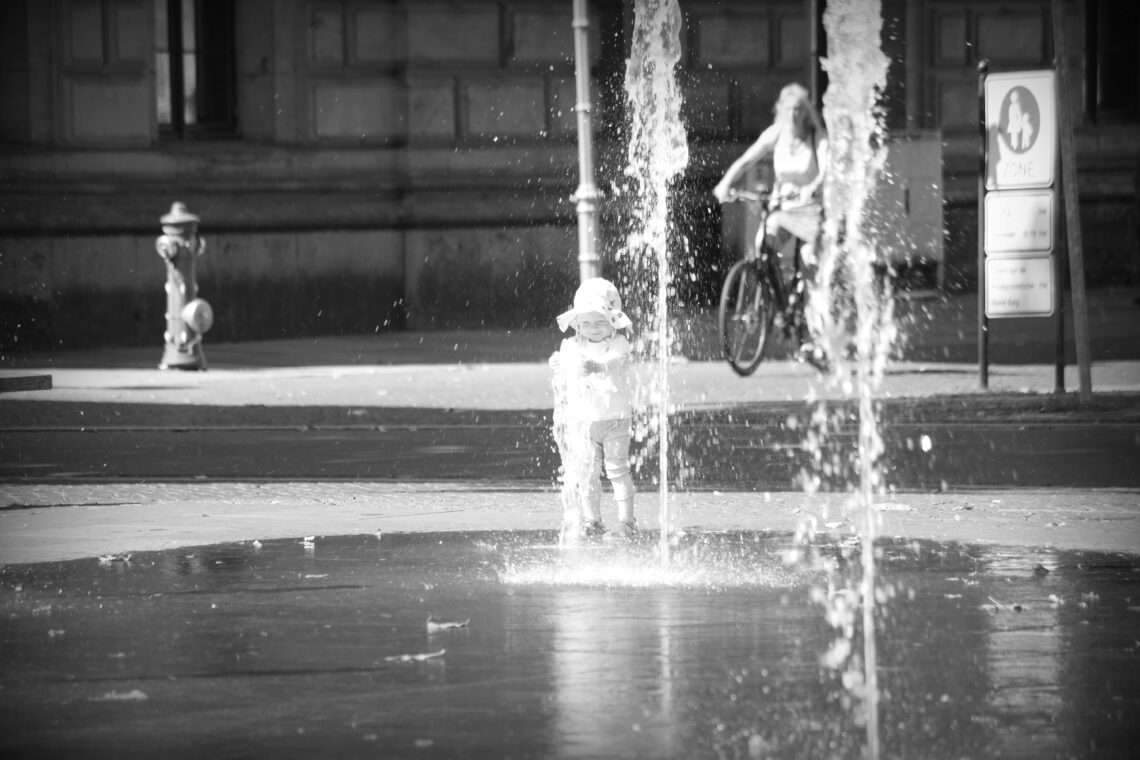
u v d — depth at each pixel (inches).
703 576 812.0
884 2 2837.1
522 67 2605.8
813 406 1540.4
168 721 564.1
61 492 1120.2
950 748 525.3
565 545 907.4
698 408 1535.4
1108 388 1638.8
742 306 1802.4
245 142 2496.3
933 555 866.8
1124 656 644.7
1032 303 1587.1
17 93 2327.8
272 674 627.2
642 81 2583.7
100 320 2341.3
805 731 544.7
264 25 2500.0
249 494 1109.7
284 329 2464.3
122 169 2383.1
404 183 2559.1
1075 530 943.7
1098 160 2928.2
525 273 2600.9
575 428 928.3
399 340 2405.3
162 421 1512.1
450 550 893.8
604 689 599.8
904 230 2667.3
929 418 1469.0
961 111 2871.6
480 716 566.3
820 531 947.3
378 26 2554.1
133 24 2384.4
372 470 1227.2
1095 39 2942.9
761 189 1854.1
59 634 697.0
